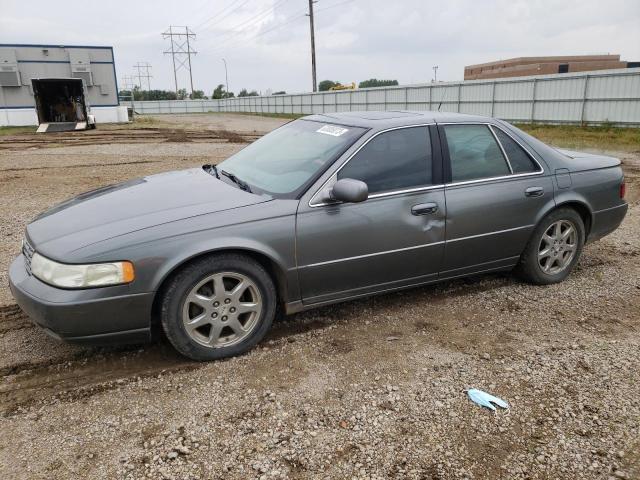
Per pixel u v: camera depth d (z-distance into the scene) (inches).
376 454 102.8
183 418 113.5
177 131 1064.2
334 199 139.9
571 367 133.6
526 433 109.1
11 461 100.5
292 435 108.0
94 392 123.3
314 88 1859.0
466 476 97.4
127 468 98.7
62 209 150.3
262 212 136.0
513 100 1063.0
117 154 610.5
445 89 1230.9
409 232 154.1
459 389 124.3
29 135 937.5
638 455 102.8
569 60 2303.2
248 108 2632.9
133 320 125.6
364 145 150.7
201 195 146.1
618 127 870.4
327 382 127.3
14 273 136.0
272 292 140.6
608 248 233.5
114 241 123.3
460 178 163.3
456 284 189.5
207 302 132.4
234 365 135.0
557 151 188.7
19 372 131.8
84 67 1243.2
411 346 145.2
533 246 180.1
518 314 165.3
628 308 170.1
